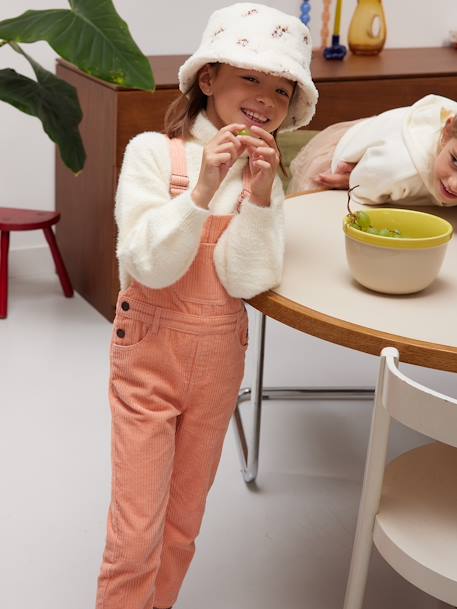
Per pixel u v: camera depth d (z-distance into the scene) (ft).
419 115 6.20
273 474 7.13
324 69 10.32
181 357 4.62
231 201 4.67
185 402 4.75
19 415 7.68
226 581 5.91
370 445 4.37
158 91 9.02
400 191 6.04
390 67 10.62
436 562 4.19
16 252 10.68
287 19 4.71
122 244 4.57
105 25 7.59
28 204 10.59
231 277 4.55
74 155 8.52
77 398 8.02
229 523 6.50
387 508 4.53
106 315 9.70
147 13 10.47
